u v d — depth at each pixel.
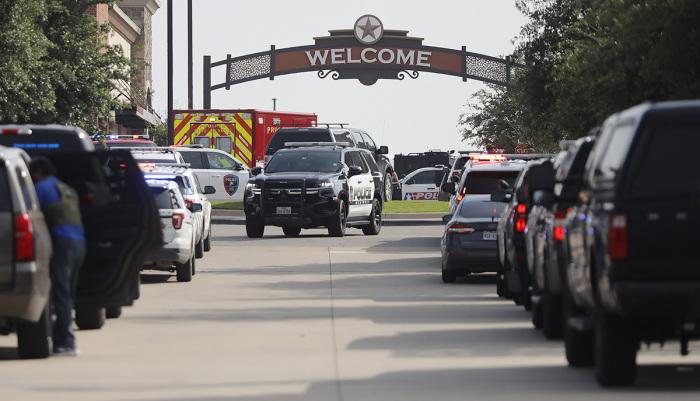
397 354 37.62
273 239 100.56
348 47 175.12
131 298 41.75
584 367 34.72
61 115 127.50
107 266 40.19
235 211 125.94
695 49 64.31
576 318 33.22
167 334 43.22
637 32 68.25
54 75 122.88
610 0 71.69
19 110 110.88
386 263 77.88
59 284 38.12
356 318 47.91
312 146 108.50
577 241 32.47
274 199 99.19
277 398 29.80
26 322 36.84
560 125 84.75
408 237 103.06
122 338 42.19
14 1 104.94
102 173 41.38
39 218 36.31
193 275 69.00
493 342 40.47
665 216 28.42
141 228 40.38
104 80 133.75
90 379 33.12
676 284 28.28
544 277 40.34
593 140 37.09
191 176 79.19
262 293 58.84
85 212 40.22
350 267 74.75
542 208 41.59
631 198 28.53
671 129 28.58
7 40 104.88
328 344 40.16
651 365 35.28
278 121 138.62
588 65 71.44
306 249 90.00
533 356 37.12
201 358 37.06
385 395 30.11
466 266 61.59
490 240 61.34
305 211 98.50
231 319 47.81
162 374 33.91
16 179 35.41
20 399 30.00
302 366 35.22
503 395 30.00
